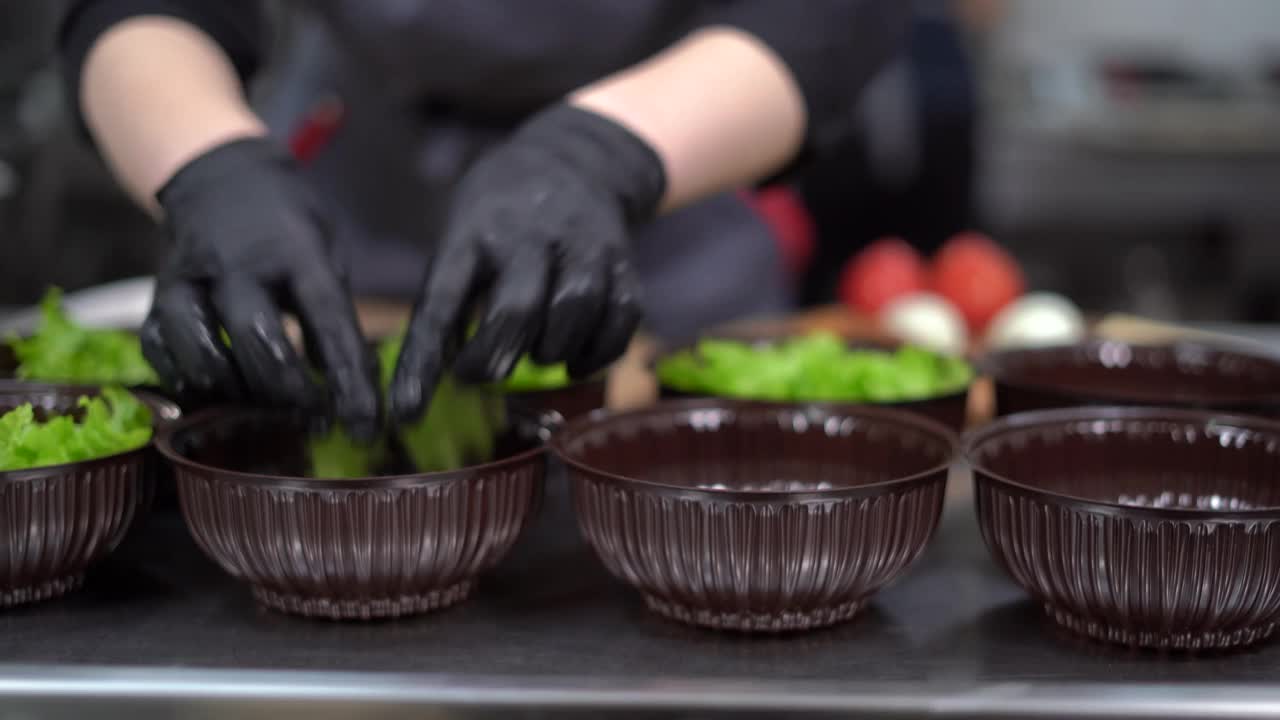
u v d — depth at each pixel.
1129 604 1.07
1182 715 1.03
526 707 1.03
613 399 1.45
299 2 1.66
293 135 1.73
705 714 1.03
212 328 1.15
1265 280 3.61
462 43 1.55
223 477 1.09
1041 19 3.89
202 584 1.15
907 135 2.89
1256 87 3.60
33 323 1.52
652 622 1.12
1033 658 1.08
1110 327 1.86
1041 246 3.73
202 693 1.03
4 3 2.47
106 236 2.67
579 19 1.54
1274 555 1.06
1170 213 3.63
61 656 1.07
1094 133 3.51
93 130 1.38
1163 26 3.89
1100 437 1.18
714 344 1.37
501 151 1.25
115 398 1.16
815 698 1.03
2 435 1.12
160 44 1.37
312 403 1.13
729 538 1.08
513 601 1.14
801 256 2.54
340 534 1.08
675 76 1.34
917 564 1.19
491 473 1.10
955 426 1.28
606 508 1.10
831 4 1.42
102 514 1.11
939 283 2.06
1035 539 1.09
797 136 1.42
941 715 1.03
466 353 1.14
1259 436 1.16
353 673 1.04
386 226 1.69
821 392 1.30
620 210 1.24
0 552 1.09
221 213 1.20
